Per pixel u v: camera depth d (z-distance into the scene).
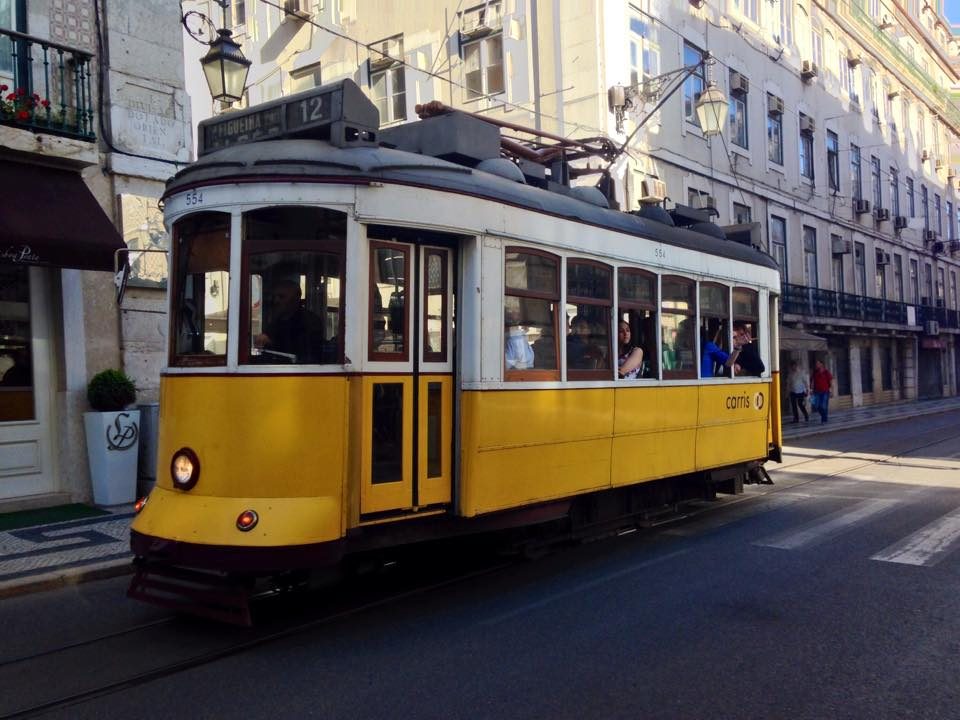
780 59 27.02
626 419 8.01
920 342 39.34
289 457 5.43
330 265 5.65
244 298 5.58
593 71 17.94
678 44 21.11
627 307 8.09
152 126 11.23
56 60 10.29
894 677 4.87
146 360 11.04
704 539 8.68
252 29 24.38
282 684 4.80
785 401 26.78
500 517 6.72
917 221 36.66
